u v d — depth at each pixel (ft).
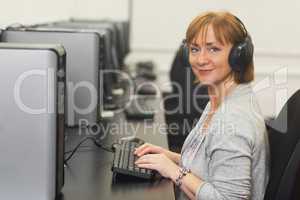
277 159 4.66
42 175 3.91
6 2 8.04
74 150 5.49
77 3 14.48
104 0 14.74
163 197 4.20
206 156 4.31
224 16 4.25
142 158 4.76
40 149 3.87
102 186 4.42
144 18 14.89
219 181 4.02
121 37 11.96
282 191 4.23
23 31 6.05
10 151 3.87
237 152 3.99
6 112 3.80
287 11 14.48
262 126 4.27
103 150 5.61
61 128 4.02
